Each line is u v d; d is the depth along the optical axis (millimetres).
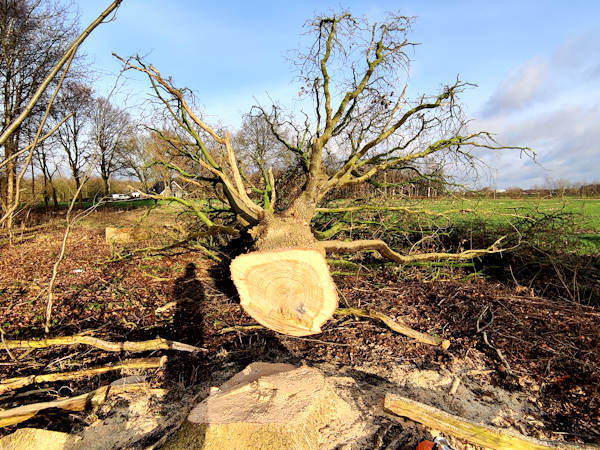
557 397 3287
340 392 3299
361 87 6254
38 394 3381
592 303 5234
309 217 5691
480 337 4367
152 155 9070
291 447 2455
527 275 6395
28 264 7988
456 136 6863
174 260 8188
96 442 2770
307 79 7402
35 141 1822
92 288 6336
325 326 4852
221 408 2736
